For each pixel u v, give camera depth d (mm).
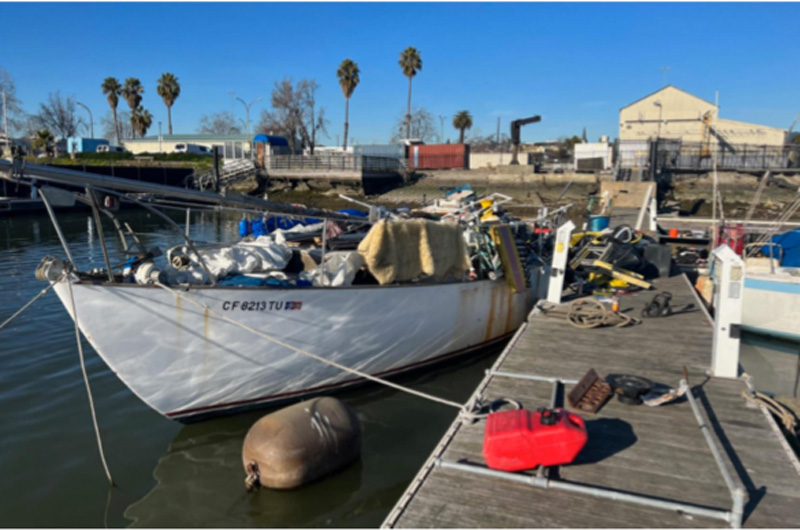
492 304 8953
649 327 8102
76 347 9133
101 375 8070
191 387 6238
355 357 7254
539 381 6039
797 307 9461
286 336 6574
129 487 5395
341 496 5191
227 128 86938
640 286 11055
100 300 5535
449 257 7875
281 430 5230
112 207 5648
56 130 72250
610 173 36625
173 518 4922
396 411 7043
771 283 9641
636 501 3830
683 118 39125
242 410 6734
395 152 49688
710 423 5008
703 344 7258
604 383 5668
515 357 6797
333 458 5406
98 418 6766
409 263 7480
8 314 10836
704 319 8555
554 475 4230
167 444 6195
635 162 35406
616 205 29719
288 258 7242
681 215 29250
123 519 4918
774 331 9711
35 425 6578
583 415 5207
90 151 57281
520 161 45031
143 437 6340
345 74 57625
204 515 4965
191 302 5922
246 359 6410
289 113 56062
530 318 8586
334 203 39375
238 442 6246
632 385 5438
